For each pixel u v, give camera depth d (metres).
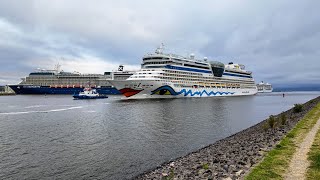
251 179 14.21
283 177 14.31
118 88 121.25
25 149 29.88
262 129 36.03
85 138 35.84
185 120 53.53
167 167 21.16
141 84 118.69
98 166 23.75
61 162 25.00
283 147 21.56
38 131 41.47
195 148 30.22
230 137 34.72
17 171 22.56
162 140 34.50
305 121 38.28
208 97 148.75
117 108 81.38
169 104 94.88
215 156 22.02
